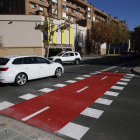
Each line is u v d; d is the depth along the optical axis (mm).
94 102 5520
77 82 8852
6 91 6867
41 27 21047
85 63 22016
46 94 6441
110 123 3973
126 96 6301
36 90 7055
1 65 7324
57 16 38344
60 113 4543
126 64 20391
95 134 3445
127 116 4410
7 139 3055
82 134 3439
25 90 7043
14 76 7457
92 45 44750
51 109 4840
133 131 3588
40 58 9031
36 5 33750
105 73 12359
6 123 3797
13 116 4316
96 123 3961
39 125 3818
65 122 3988
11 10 34312
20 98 5910
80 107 5027
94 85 8148
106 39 40656
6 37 25422
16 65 7625
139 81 9359
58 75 10219
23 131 3438
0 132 3332
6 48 25281
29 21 25703
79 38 37969
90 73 12297
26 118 4199
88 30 43125
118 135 3412
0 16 25000
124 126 3822
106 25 41781
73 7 44062
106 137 3330
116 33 47500
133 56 33656
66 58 19000
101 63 21938
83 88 7480
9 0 34750
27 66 8062
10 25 25359
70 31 33125
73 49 34594
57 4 38219
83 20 43688
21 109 4828
